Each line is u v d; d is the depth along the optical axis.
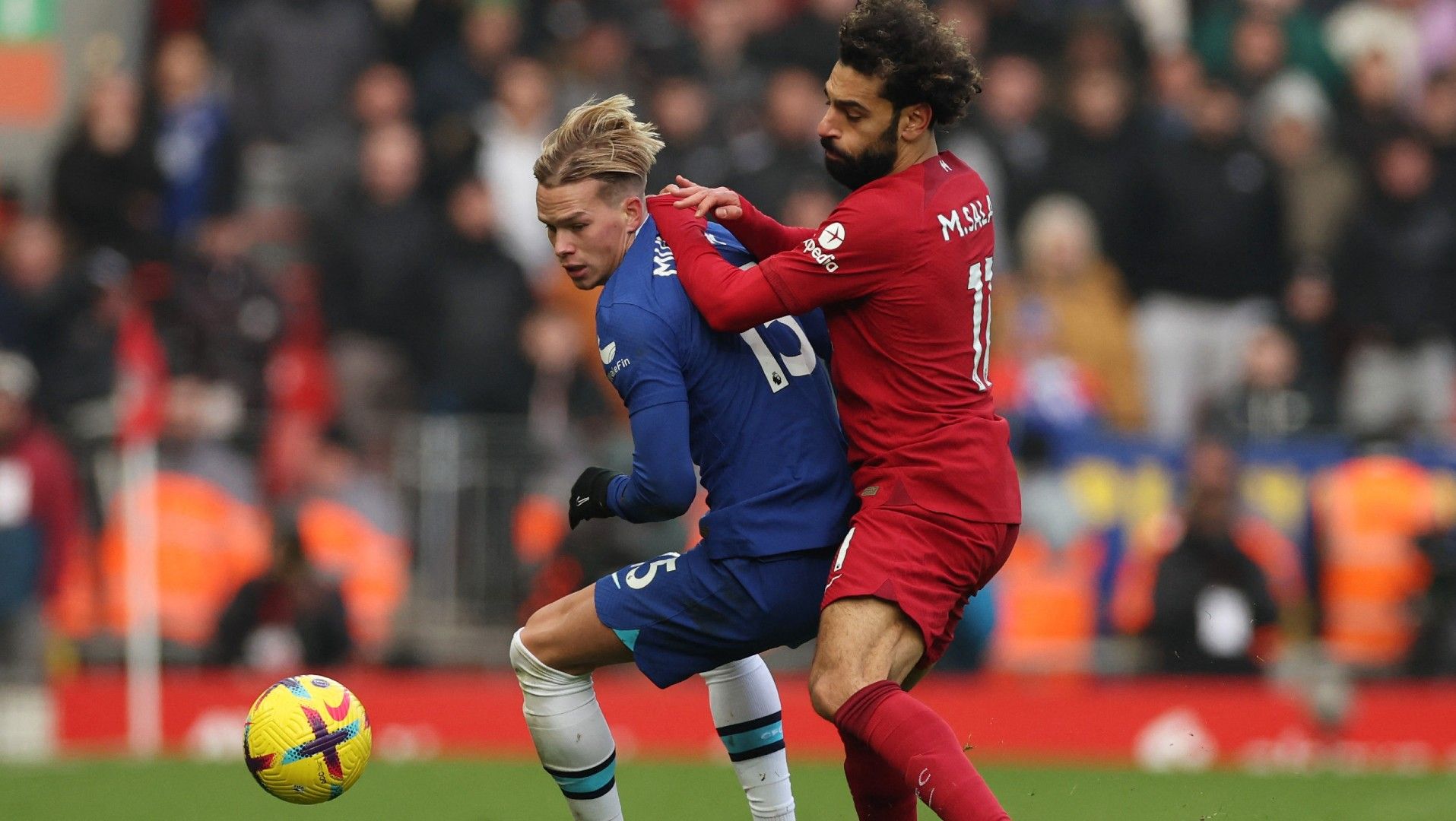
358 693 33.16
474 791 25.83
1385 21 44.12
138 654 33.19
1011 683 32.78
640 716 33.34
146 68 42.88
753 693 16.38
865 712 14.18
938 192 14.90
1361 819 22.75
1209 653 32.44
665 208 15.52
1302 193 40.69
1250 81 42.00
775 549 14.96
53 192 39.16
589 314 38.81
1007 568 32.94
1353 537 32.69
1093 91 40.38
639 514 15.28
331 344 37.94
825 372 15.77
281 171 40.59
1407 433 33.12
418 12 42.44
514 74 40.47
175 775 27.77
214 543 33.34
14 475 32.91
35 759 30.95
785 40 41.69
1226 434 33.12
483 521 33.41
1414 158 40.41
